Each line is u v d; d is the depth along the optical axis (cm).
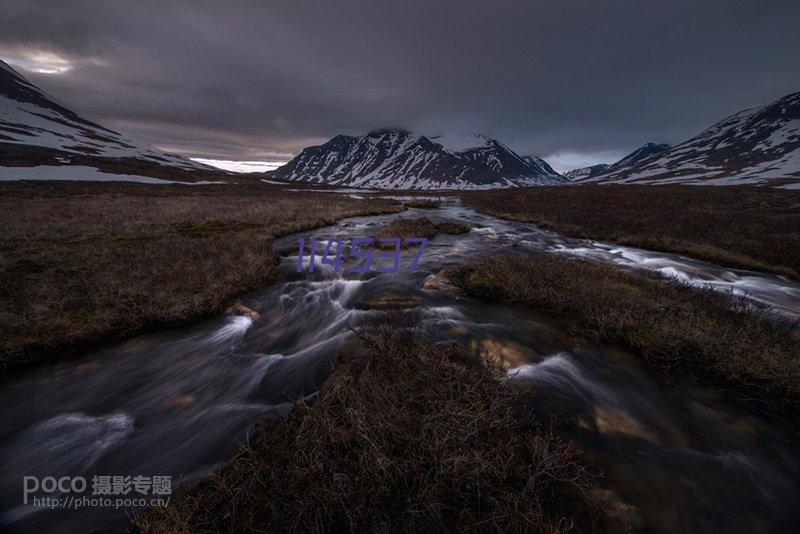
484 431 334
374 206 3056
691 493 304
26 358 534
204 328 664
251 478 289
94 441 384
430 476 281
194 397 454
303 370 489
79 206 2233
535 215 2452
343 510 258
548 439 337
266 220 1875
